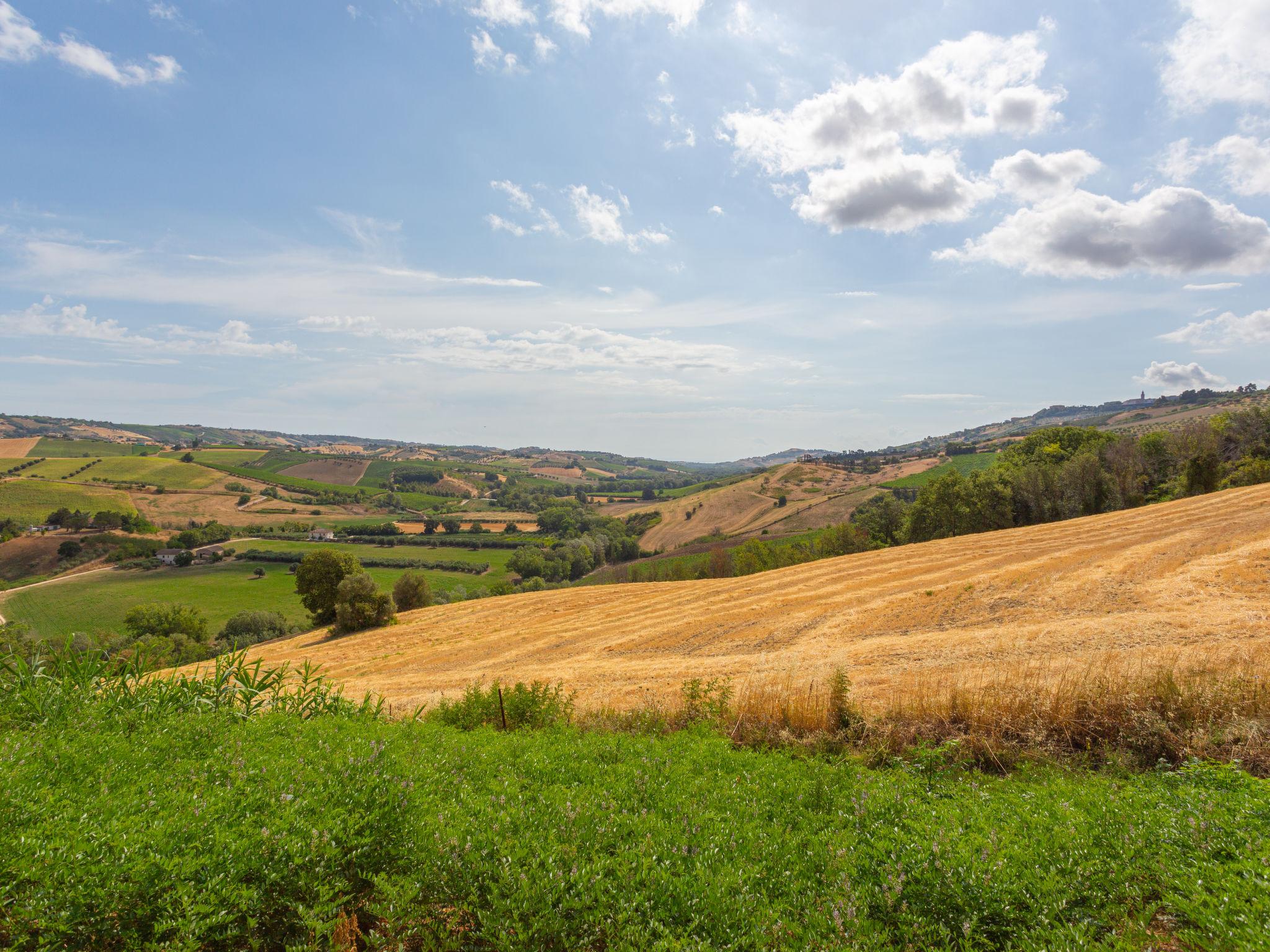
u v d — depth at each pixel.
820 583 33.97
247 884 3.65
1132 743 8.44
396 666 28.94
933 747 9.33
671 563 90.56
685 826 4.80
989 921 3.83
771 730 10.40
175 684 8.80
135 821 3.80
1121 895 4.07
